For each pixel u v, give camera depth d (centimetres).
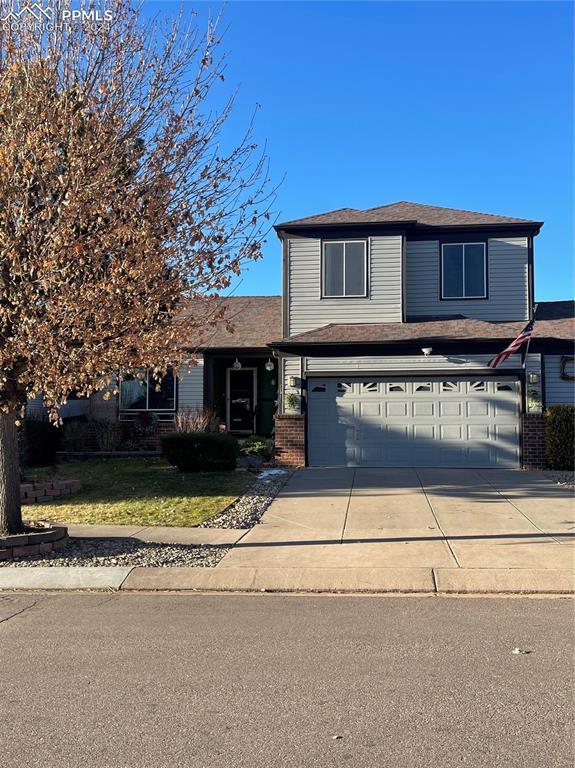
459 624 641
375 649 573
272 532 1038
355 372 1714
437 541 958
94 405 2098
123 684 504
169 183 973
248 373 2288
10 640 609
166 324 964
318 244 1875
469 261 1897
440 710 452
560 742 407
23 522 1043
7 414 953
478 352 1675
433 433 1688
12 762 390
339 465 1709
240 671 526
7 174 849
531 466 1639
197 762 388
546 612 680
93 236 893
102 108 977
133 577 818
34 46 991
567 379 1725
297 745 407
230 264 980
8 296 868
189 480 1492
